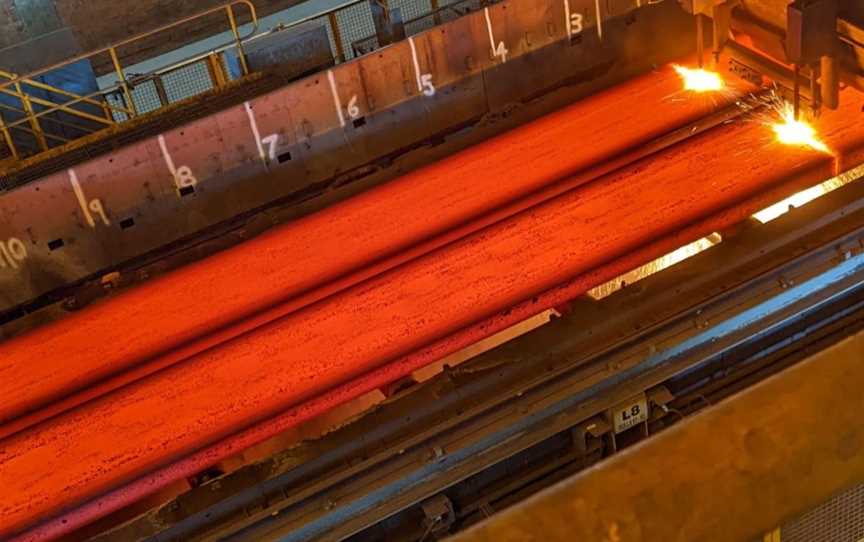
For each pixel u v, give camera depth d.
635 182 8.58
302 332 7.84
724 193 8.30
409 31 12.42
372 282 8.15
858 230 7.16
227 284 8.35
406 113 9.24
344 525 6.18
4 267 8.30
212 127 8.52
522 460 6.86
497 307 7.74
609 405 6.64
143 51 14.36
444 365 6.79
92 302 8.41
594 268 7.90
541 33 9.40
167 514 6.14
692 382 7.21
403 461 6.32
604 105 9.45
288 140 8.88
